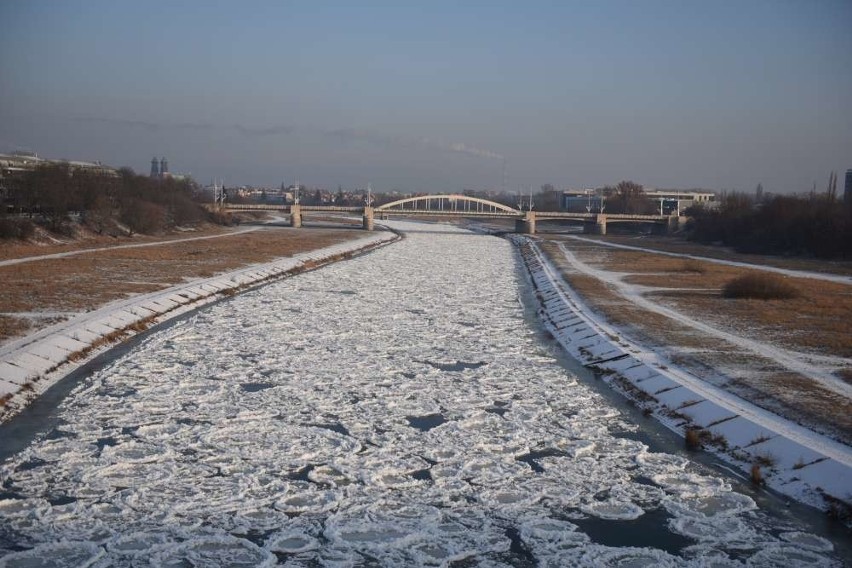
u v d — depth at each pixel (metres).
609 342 43.12
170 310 55.09
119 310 50.34
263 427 29.16
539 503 23.08
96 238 111.38
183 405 31.73
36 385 33.50
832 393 31.62
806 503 22.80
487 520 21.86
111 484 23.52
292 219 187.38
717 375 34.94
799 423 27.73
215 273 75.81
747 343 42.84
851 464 23.44
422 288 74.75
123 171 159.38
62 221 108.19
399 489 23.80
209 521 21.38
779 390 32.00
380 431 29.25
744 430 27.62
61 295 55.50
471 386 36.09
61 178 112.25
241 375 37.00
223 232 150.12
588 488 24.19
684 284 75.38
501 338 48.38
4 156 186.50
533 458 26.77
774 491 23.80
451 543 20.44
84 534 20.38
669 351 40.41
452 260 110.88
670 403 31.98
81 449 26.28
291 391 34.34
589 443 28.11
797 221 122.25
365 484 24.06
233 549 19.84
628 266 96.88
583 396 34.56
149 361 39.53
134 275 70.50
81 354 39.66
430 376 37.94
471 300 66.56
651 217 190.38
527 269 97.25
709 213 174.50
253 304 61.38
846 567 19.33
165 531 20.66
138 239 118.25
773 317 52.75
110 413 30.42
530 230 191.12
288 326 50.91
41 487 23.22
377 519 21.73
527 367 40.28
